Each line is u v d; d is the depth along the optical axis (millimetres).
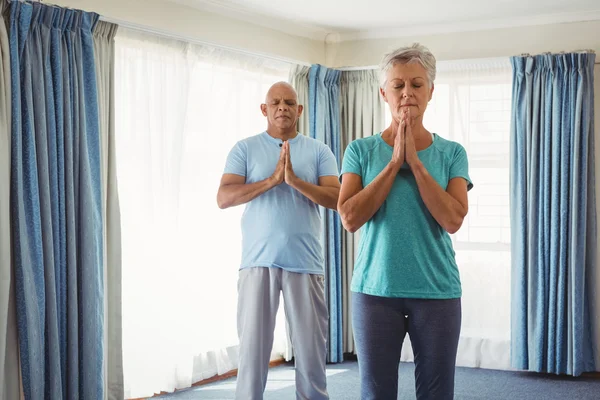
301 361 2971
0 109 2891
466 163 1945
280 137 3080
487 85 4555
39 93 3037
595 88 4391
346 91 4852
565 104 4277
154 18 3777
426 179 1771
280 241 2916
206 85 4062
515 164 4359
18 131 2939
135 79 3631
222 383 4035
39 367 2982
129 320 3623
